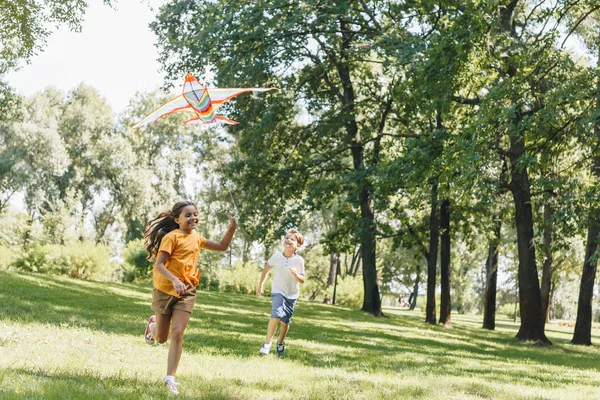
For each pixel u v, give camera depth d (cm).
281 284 1073
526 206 2462
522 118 1953
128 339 1018
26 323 1078
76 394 532
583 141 2084
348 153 3450
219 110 2872
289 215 2939
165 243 640
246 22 2516
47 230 5153
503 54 2086
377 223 3369
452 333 2731
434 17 2444
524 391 919
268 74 2684
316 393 705
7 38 2005
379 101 3103
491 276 3634
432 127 2966
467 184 1883
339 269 6131
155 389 608
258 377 782
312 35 2748
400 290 7600
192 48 2606
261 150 2933
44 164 5584
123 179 5688
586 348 2622
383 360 1173
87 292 2055
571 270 4444
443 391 825
